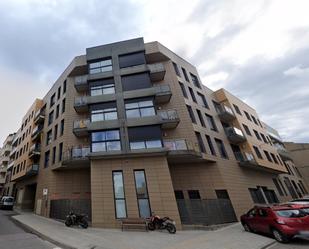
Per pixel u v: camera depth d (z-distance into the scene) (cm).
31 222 1617
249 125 2964
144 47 2245
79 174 2072
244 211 1878
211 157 1977
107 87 2086
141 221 1392
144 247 942
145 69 2094
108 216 1503
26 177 2891
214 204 1630
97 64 2256
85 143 2027
